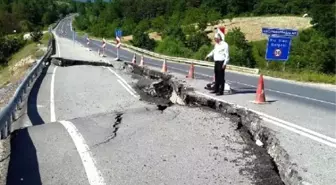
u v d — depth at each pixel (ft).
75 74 67.00
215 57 37.96
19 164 19.38
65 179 17.42
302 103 36.52
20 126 30.37
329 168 17.58
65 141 22.79
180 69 89.20
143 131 24.71
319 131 24.20
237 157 19.92
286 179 17.17
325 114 30.48
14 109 32.19
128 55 151.23
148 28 373.20
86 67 81.10
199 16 349.41
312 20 262.06
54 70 74.23
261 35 258.78
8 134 26.13
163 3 424.05
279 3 357.61
